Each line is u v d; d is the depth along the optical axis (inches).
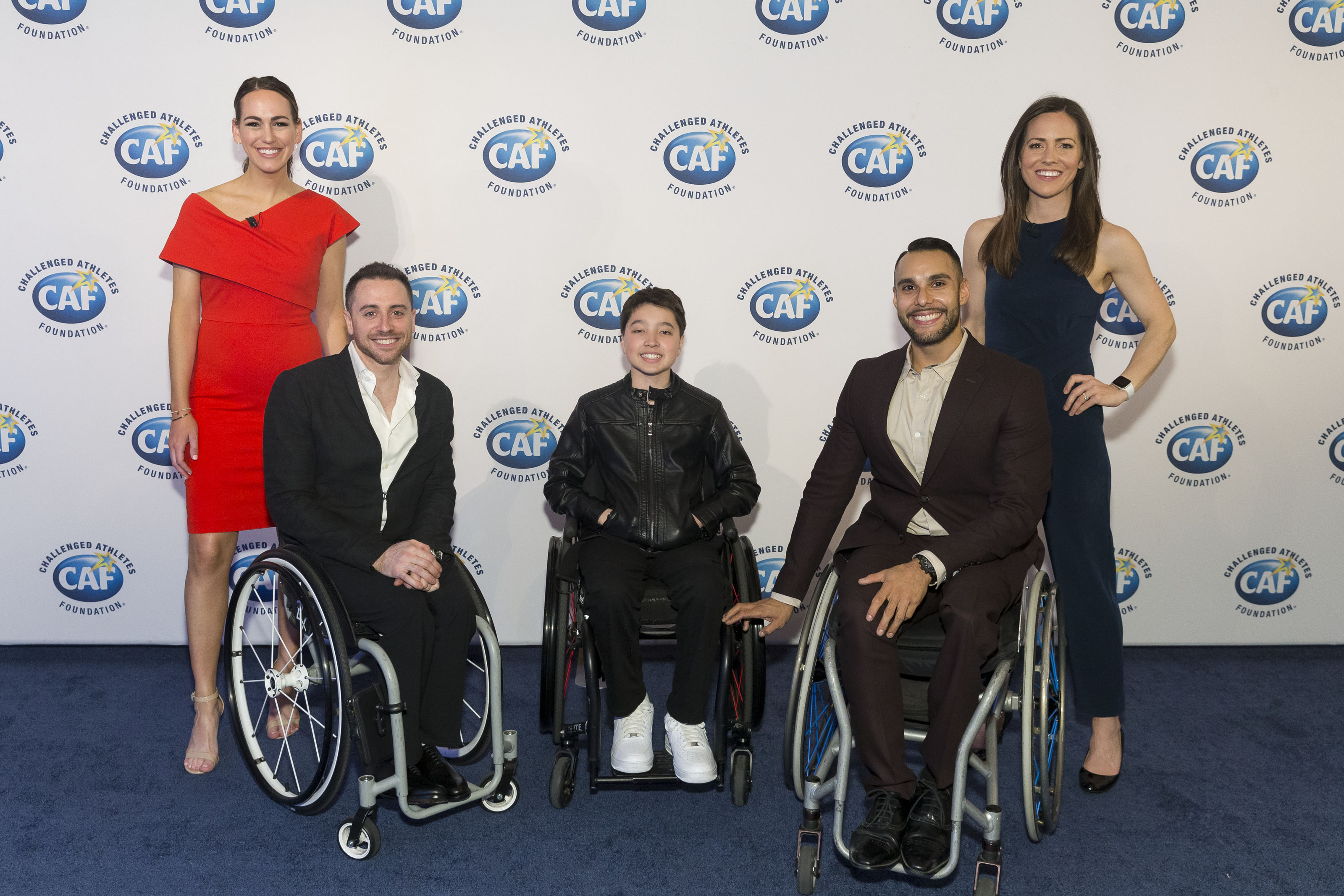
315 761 112.5
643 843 96.0
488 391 136.4
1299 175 131.6
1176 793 105.9
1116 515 140.1
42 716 121.4
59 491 135.5
